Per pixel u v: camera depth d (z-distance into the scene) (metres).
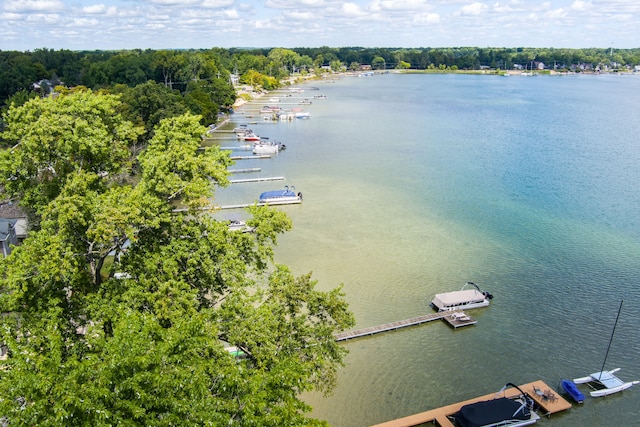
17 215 72.25
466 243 79.81
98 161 50.97
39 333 31.67
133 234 37.00
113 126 55.75
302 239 80.88
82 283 37.66
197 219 42.41
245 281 39.34
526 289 65.88
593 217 91.25
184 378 23.88
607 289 65.75
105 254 39.81
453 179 115.31
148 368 24.16
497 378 49.62
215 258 39.56
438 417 43.88
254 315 35.44
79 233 38.38
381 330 56.75
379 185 110.81
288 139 164.50
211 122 181.00
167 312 33.38
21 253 35.22
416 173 120.69
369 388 48.00
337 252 76.06
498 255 75.56
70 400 20.64
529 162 131.25
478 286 66.44
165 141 47.19
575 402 46.44
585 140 161.50
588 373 50.31
